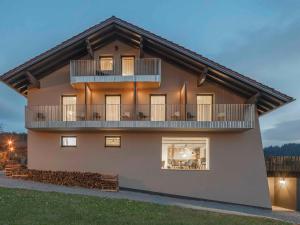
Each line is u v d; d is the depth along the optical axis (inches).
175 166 772.0
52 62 767.7
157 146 761.0
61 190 630.5
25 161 1202.6
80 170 768.9
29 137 790.5
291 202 909.2
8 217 392.5
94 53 777.6
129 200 544.4
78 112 766.5
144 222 413.7
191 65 751.1
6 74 727.7
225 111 744.3
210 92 769.6
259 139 759.7
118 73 765.9
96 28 713.0
